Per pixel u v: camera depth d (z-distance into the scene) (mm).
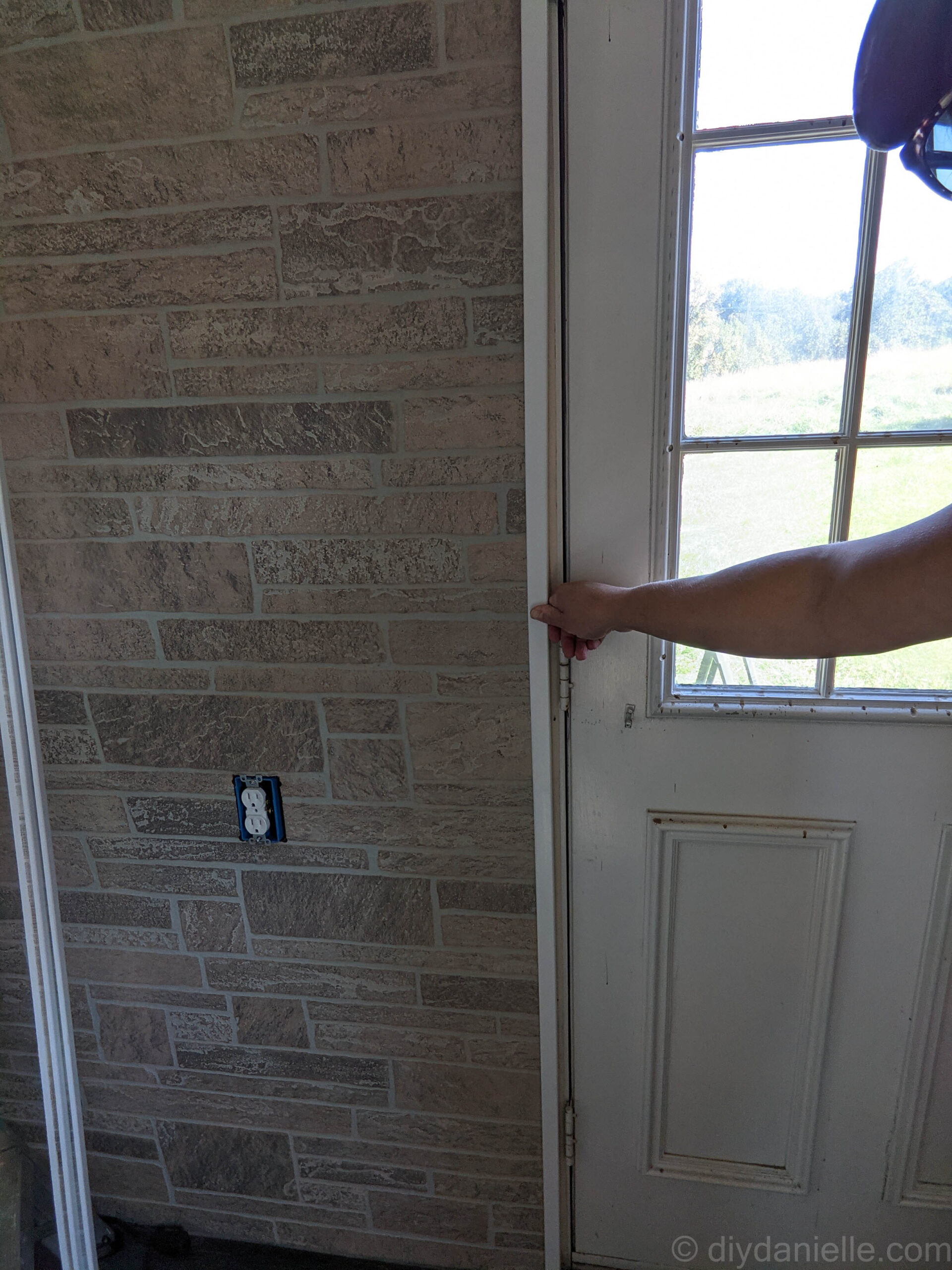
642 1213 1303
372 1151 1326
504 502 984
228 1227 1415
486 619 1032
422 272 918
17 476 1051
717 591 827
